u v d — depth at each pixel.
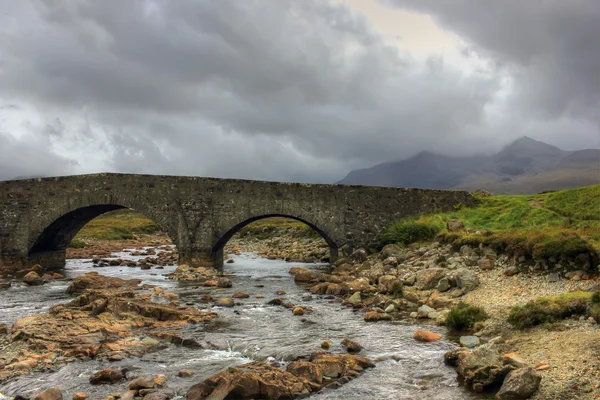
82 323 19.23
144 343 16.77
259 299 25.61
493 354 12.96
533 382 11.14
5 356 15.55
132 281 31.41
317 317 20.81
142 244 76.31
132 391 12.29
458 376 13.02
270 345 16.38
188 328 19.02
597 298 15.38
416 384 12.58
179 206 38.12
